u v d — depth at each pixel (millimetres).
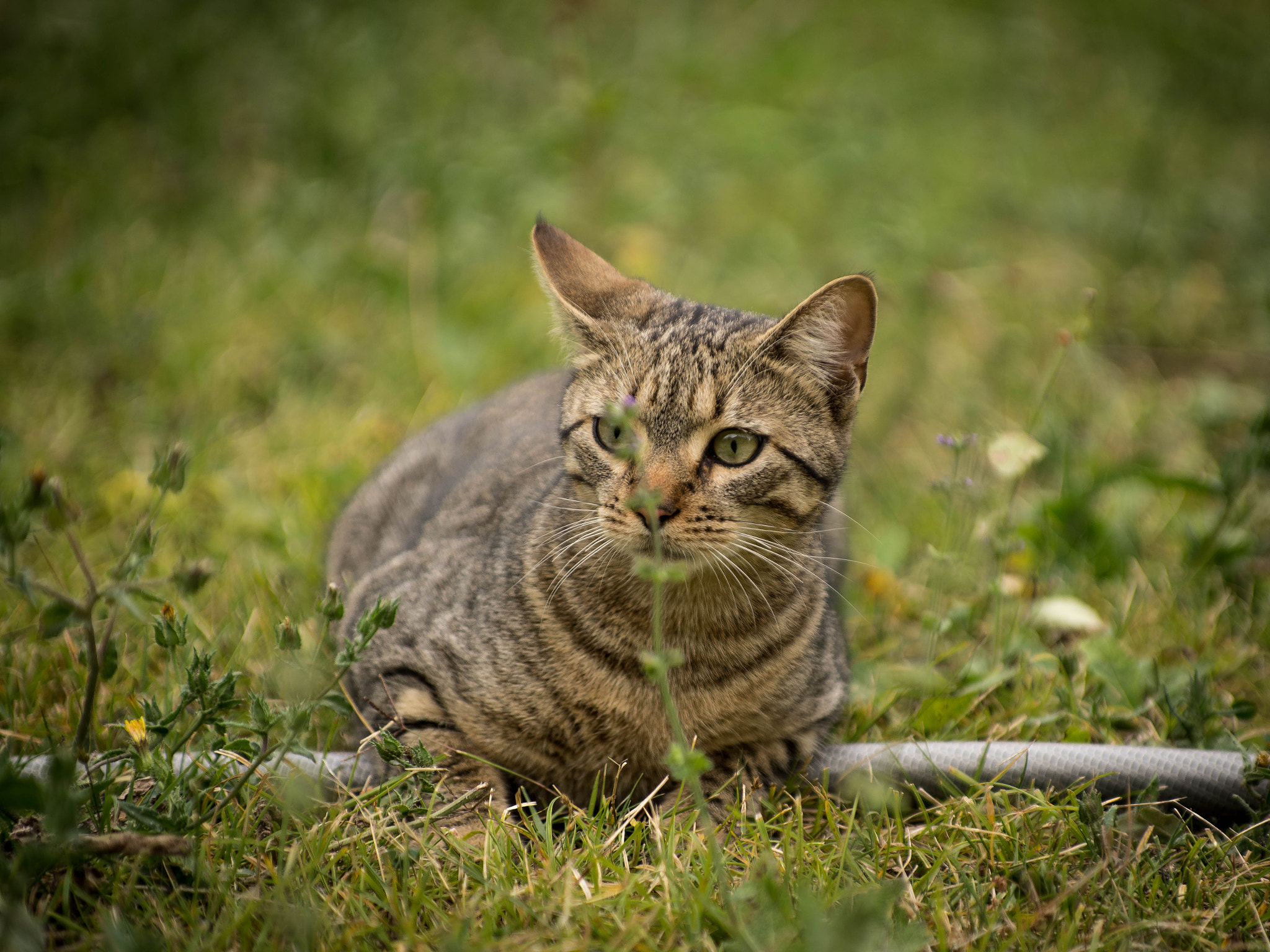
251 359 4785
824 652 2945
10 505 2018
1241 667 3371
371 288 5301
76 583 3389
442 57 6750
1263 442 3676
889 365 5211
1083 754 2754
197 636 3197
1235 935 2305
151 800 2389
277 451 4320
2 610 3234
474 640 2779
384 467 3848
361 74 6367
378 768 2707
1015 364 5262
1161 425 4797
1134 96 8203
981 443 4211
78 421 4262
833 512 3490
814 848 2414
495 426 3707
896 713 3205
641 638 2697
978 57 8375
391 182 5770
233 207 5668
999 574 3418
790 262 5844
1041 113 7867
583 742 2760
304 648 3127
